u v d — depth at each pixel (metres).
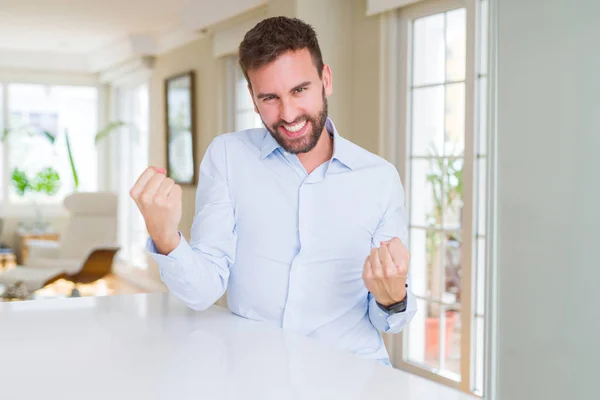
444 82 3.35
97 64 8.13
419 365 3.50
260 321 1.31
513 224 1.77
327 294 1.31
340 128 3.93
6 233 8.18
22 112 8.31
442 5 3.32
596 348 1.55
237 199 1.35
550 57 1.67
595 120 1.56
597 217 1.55
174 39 6.41
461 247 3.25
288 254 1.32
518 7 1.76
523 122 1.75
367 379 0.90
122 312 1.34
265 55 1.16
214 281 1.26
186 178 6.16
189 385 0.88
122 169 8.25
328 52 3.88
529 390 1.72
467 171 3.17
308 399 0.82
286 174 1.33
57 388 0.86
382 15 3.65
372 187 1.36
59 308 1.37
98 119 8.59
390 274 1.11
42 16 6.06
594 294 1.56
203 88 5.86
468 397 0.83
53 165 8.41
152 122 7.07
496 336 1.81
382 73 3.67
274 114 1.21
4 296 5.38
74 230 6.65
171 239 1.16
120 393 0.84
